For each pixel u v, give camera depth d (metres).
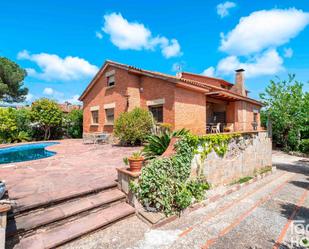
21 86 26.44
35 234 3.60
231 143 8.52
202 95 13.27
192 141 6.47
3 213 2.88
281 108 20.69
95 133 15.80
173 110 11.42
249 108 18.56
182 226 4.46
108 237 3.84
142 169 4.99
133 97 13.73
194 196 5.82
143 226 4.28
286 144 20.70
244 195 6.90
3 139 16.28
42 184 5.20
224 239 4.02
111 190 5.24
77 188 4.92
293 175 10.78
